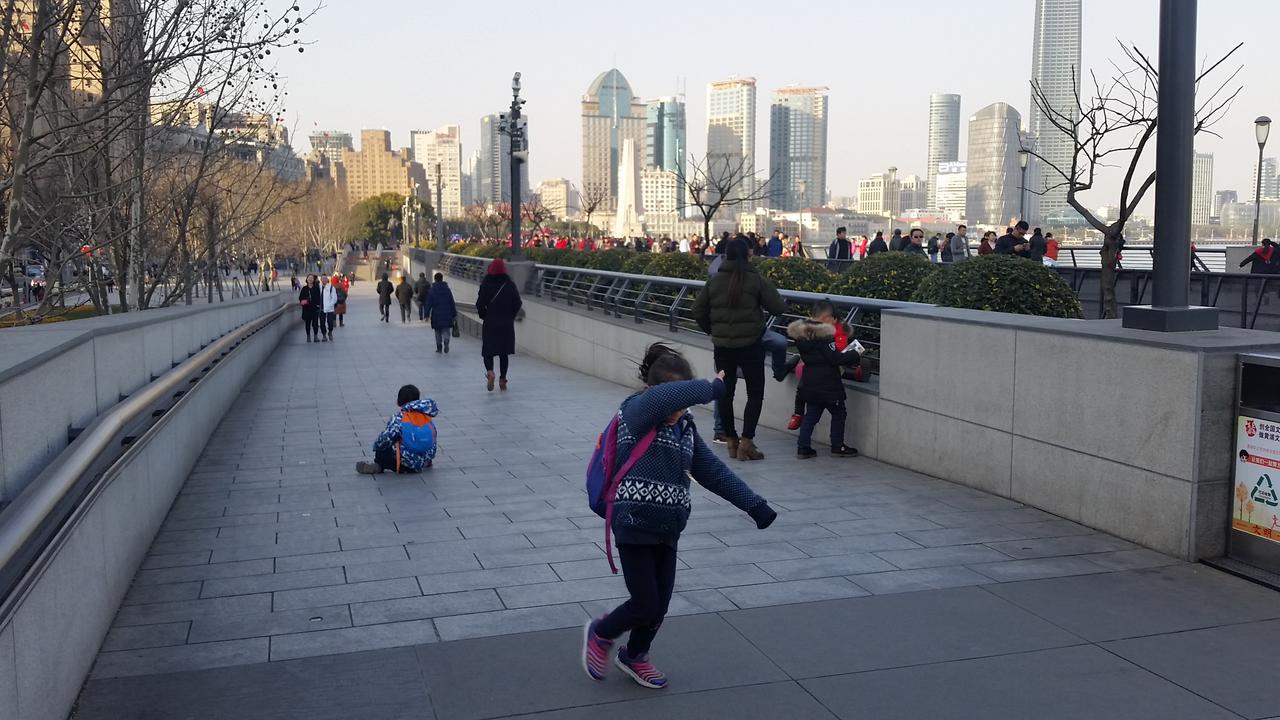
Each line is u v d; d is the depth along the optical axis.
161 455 7.07
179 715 3.90
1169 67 6.15
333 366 21.66
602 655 4.19
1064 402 6.76
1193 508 5.75
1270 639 4.67
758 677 4.28
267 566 5.95
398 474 8.88
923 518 6.93
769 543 6.36
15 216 7.76
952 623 4.89
